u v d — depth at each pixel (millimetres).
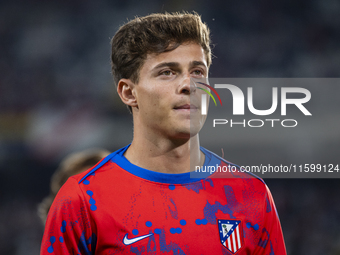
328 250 7863
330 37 10336
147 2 10953
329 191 8531
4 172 9141
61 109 9789
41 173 9227
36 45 10531
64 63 10414
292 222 8344
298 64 10148
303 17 10484
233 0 10734
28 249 8352
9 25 10680
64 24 10750
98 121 9508
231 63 10320
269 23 10539
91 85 10133
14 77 10250
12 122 9742
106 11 10891
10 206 8930
